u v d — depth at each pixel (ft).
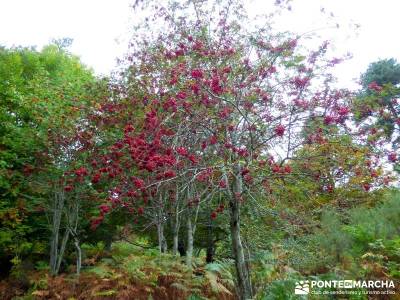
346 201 23.36
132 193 18.58
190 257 26.68
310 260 21.42
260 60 20.08
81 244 35.09
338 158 18.62
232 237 16.71
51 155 29.22
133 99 27.40
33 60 38.96
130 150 18.88
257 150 18.02
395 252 18.62
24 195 30.45
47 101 29.01
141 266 24.85
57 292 25.41
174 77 20.67
